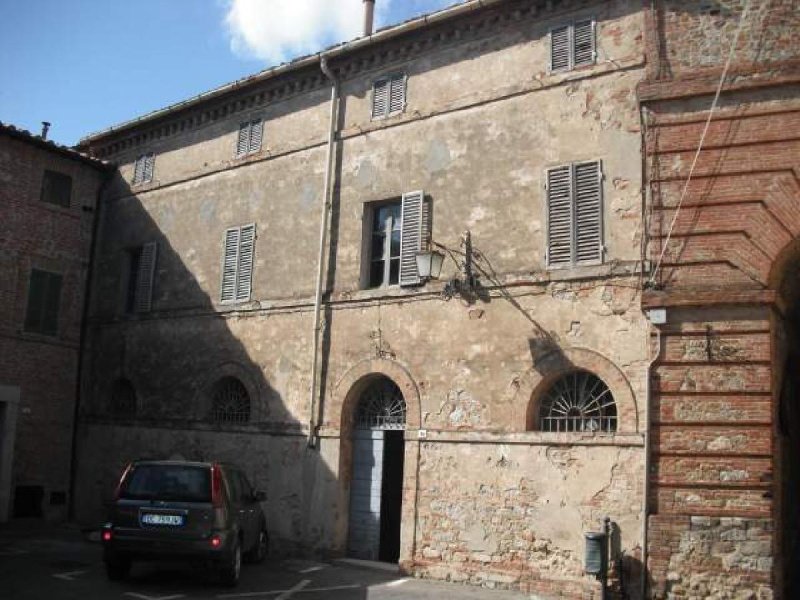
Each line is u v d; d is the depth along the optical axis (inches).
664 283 496.7
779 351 506.0
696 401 478.6
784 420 516.1
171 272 820.6
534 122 581.3
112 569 491.8
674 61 519.2
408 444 598.2
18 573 508.7
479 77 616.7
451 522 566.9
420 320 612.7
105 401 847.7
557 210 558.9
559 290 547.2
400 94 663.8
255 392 711.1
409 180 642.8
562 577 512.1
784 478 507.2
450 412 583.2
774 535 453.4
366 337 642.2
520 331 560.1
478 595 508.7
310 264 697.0
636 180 527.5
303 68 723.4
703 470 470.0
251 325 729.6
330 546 633.0
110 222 903.1
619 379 510.3
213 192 799.7
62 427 849.5
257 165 763.4
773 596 443.8
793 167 477.7
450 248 607.5
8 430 799.7
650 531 474.0
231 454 716.0
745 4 506.9
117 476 808.9
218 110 806.5
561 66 575.8
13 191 832.3
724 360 475.8
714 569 456.8
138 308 839.1
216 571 529.0
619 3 556.4
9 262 821.9
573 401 542.6
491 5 599.5
